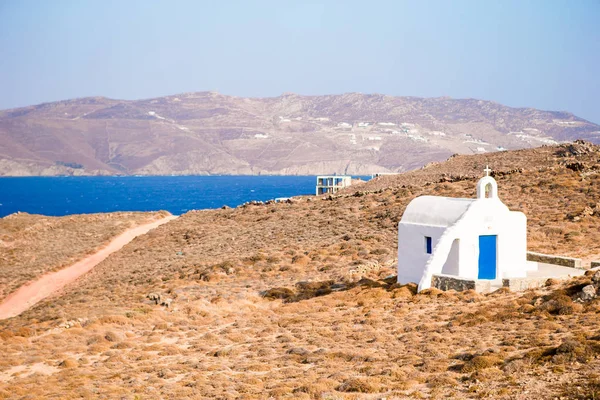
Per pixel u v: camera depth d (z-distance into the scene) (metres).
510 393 25.05
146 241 109.25
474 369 29.03
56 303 70.00
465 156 152.75
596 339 29.89
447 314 40.88
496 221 47.75
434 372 30.02
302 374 32.06
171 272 75.62
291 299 53.59
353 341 37.94
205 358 37.50
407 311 43.41
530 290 42.94
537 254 53.72
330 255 70.19
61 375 34.97
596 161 101.94
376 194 104.12
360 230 81.12
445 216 48.72
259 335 42.34
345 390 28.56
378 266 61.66
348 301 49.16
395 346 35.47
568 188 84.19
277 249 77.38
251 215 111.38
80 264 107.75
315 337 39.19
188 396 29.56
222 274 66.69
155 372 34.62
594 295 37.81
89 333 44.22
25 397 30.50
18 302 89.75
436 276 47.25
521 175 96.44
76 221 145.25
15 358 38.97
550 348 29.67
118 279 79.31
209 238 98.69
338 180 186.62
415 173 144.50
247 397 28.44
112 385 32.38
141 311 50.09
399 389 27.83
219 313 49.72
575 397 23.48
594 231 65.75
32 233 134.25
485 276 47.78
